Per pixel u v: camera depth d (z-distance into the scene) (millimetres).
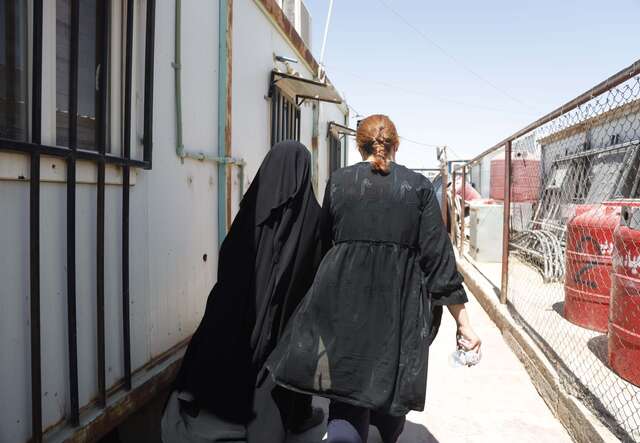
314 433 2818
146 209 2861
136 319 2773
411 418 3229
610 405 2895
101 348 2332
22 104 1980
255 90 5160
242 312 2301
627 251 3254
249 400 2223
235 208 4465
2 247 1844
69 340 2125
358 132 2168
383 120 2129
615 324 3377
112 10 2471
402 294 1961
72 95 2092
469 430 3068
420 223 2025
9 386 1884
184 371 2414
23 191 1937
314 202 2383
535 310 5336
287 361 1938
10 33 1909
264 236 2293
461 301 1973
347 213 2029
